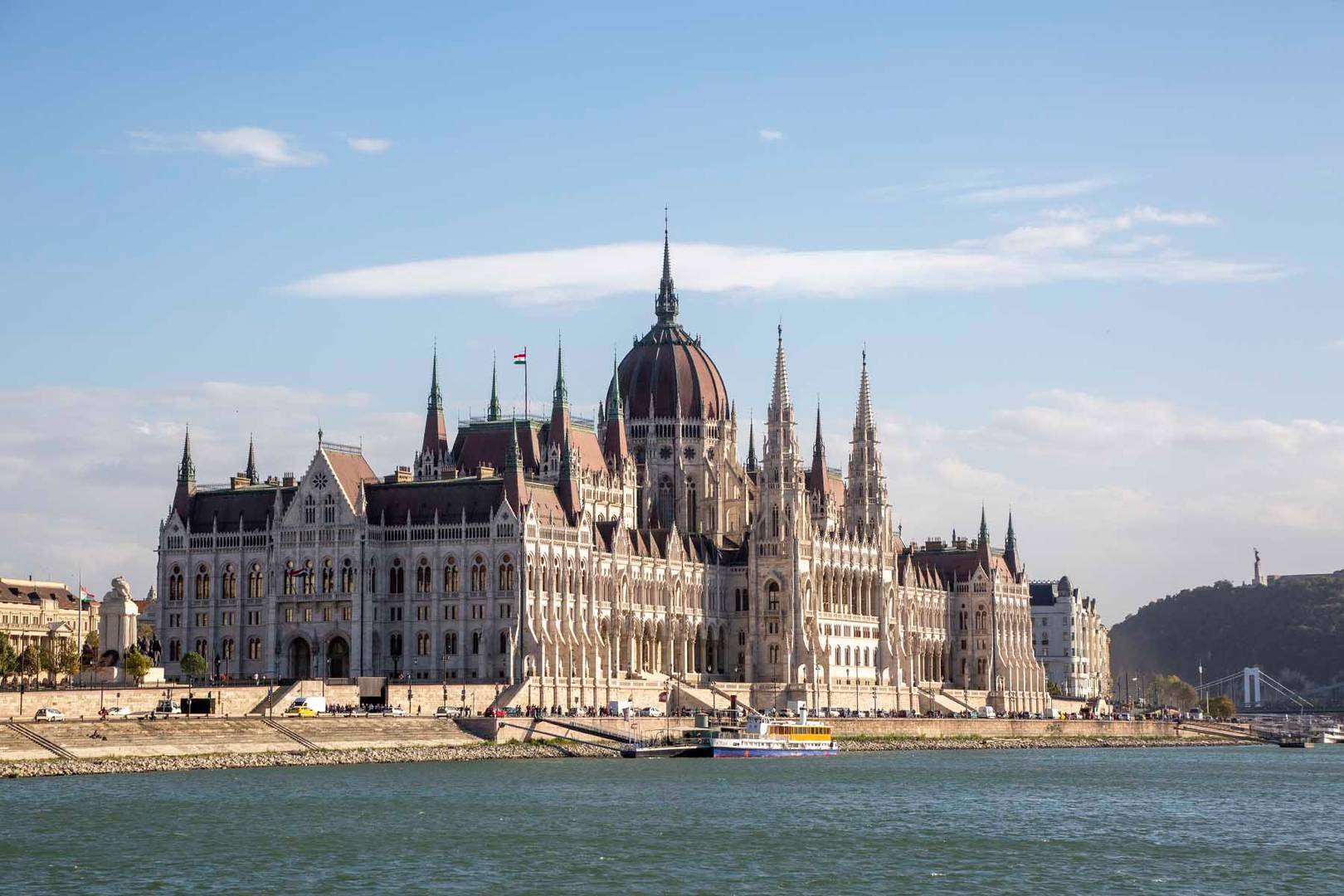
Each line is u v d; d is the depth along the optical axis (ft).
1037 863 568.00
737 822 648.79
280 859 548.72
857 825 650.84
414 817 641.40
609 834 610.65
